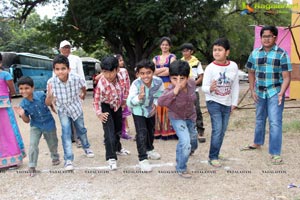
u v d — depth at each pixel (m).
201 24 18.66
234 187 3.97
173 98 4.09
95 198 3.78
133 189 3.99
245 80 26.47
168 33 16.34
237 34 24.78
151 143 5.13
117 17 16.67
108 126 4.76
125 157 5.31
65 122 4.80
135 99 4.50
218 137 4.65
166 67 5.94
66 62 4.72
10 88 4.96
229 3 19.84
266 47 4.91
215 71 4.54
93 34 18.23
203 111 9.63
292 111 9.24
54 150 4.95
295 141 5.97
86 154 5.38
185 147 4.21
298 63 10.64
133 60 20.45
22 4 20.28
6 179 4.46
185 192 3.86
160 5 15.98
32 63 20.78
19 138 5.01
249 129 7.13
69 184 4.21
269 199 3.62
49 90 4.64
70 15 19.16
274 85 4.91
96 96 4.82
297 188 3.91
